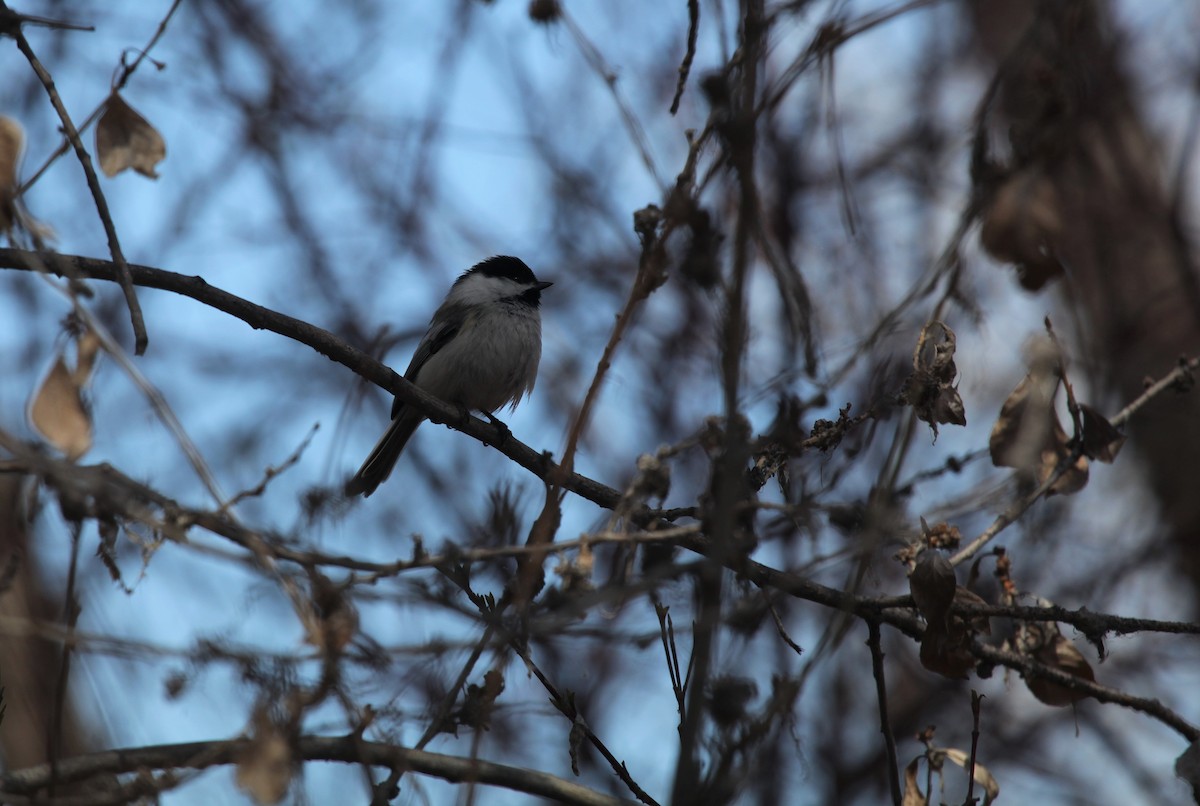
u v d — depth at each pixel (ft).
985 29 51.49
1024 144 22.90
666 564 19.13
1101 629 23.52
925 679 47.37
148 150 23.12
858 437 21.43
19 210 20.58
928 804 22.71
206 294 25.90
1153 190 48.42
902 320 22.68
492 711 18.92
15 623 16.67
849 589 18.65
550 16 21.29
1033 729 47.83
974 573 24.66
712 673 16.98
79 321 18.19
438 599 17.21
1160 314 46.32
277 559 17.35
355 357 27.63
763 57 18.72
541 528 18.43
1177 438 45.47
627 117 19.43
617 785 38.40
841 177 25.25
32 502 18.15
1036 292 22.90
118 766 19.81
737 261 16.88
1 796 17.26
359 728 17.20
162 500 17.38
